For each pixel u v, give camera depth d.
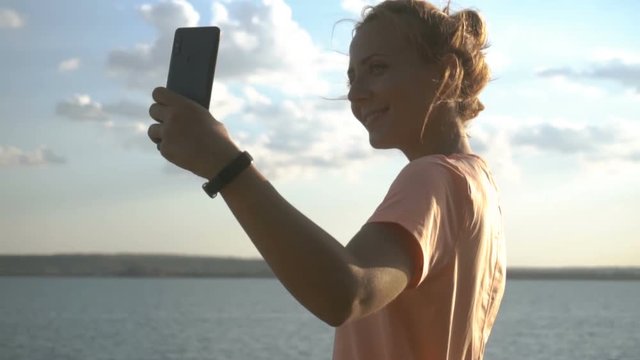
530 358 46.44
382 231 1.68
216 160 1.54
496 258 2.08
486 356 47.97
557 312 113.19
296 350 52.88
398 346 1.88
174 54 1.75
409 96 2.09
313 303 1.52
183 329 72.38
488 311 2.08
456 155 2.03
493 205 2.04
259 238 1.53
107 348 53.44
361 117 2.22
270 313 108.00
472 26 2.21
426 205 1.74
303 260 1.50
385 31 2.11
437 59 2.09
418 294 1.85
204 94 1.67
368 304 1.58
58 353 49.97
